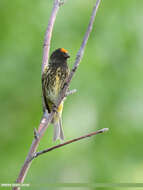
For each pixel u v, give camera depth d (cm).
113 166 1179
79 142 1185
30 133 1184
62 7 1246
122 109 1212
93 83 1197
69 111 1184
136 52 1240
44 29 1226
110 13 1262
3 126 1189
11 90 1199
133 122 1209
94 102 1198
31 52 1216
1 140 1177
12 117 1201
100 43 1238
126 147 1197
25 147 1166
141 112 1212
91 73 1200
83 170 1166
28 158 440
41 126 522
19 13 1230
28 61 1214
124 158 1192
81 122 1191
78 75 1194
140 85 1223
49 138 1130
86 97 1196
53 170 1146
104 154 1192
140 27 1254
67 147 1163
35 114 1195
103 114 1205
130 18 1256
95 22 1254
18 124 1195
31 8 1235
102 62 1216
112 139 1201
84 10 1252
